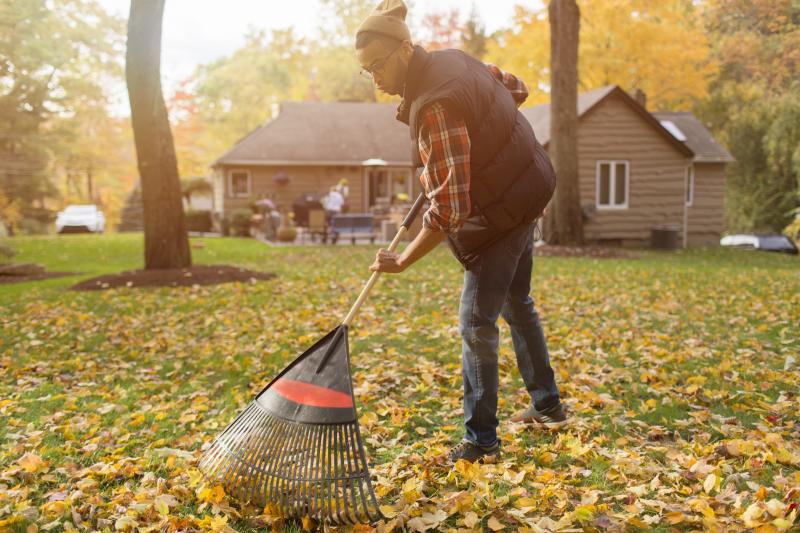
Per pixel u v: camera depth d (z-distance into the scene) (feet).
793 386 12.77
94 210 95.55
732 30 65.26
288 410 8.11
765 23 59.62
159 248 35.73
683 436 10.36
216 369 15.65
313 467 7.73
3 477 9.10
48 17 73.77
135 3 34.01
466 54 8.46
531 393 10.68
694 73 78.33
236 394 13.21
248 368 15.33
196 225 91.15
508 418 11.28
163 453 9.87
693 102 84.28
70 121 89.04
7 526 7.70
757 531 6.85
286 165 82.07
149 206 35.63
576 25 51.80
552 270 37.01
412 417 11.55
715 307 23.02
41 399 13.21
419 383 13.73
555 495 8.07
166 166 35.63
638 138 66.64
